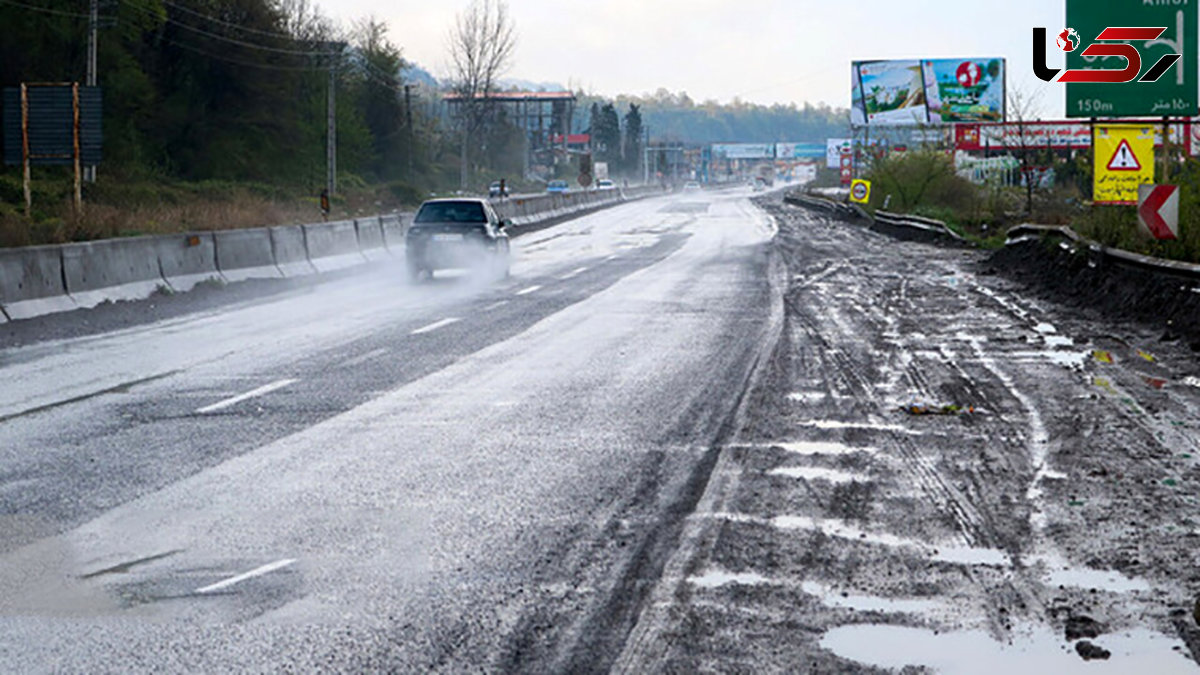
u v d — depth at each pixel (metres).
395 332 15.55
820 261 29.97
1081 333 14.91
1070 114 21.44
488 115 133.12
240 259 24.42
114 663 4.57
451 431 9.05
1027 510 6.73
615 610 5.12
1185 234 17.94
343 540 6.21
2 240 22.88
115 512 6.79
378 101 98.06
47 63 54.28
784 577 5.56
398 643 4.76
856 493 7.11
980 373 11.74
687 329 15.61
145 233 28.27
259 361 12.98
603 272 26.50
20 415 9.91
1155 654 4.62
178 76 66.44
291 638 4.82
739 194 141.25
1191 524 6.42
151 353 13.78
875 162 60.28
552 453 8.27
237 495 7.16
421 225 24.33
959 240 37.03
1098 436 8.70
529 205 58.41
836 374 11.72
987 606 5.17
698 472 7.66
